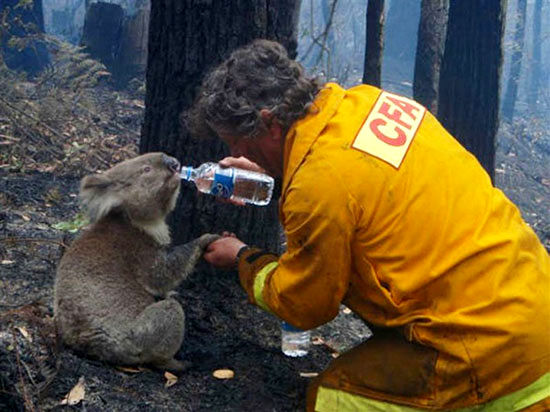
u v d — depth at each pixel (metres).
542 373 2.43
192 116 2.77
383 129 2.49
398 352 2.54
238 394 3.20
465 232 2.42
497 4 6.00
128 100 9.68
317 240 2.43
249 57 2.52
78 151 6.62
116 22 10.56
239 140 2.62
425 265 2.42
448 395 2.46
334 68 14.38
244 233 4.03
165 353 3.23
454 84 6.27
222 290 4.07
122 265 3.36
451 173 2.48
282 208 2.54
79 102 8.32
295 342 3.61
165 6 3.88
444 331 2.42
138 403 2.98
